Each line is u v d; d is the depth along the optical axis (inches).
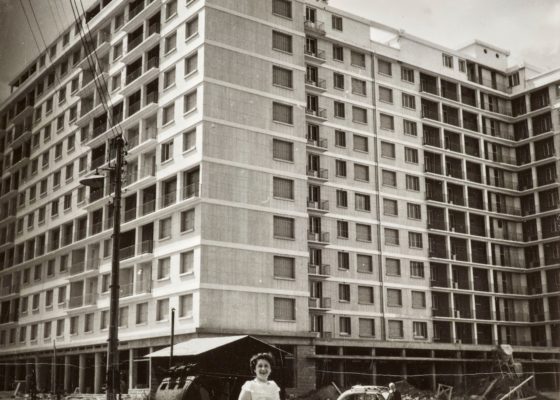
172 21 1881.2
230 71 1760.6
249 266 1672.0
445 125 2493.8
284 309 1707.7
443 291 2329.0
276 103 1828.2
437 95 2504.9
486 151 2640.3
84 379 2080.5
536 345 2524.6
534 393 1787.6
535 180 2635.3
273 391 286.2
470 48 2711.6
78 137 2314.2
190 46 1788.9
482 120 2667.3
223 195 1676.9
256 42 1825.8
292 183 1800.0
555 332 2482.8
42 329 2330.2
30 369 2354.8
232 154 1712.6
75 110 2370.8
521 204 2682.1
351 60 2308.1
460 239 2468.0
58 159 2426.2
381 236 2219.5
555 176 2591.0
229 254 1649.9
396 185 2310.5
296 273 1743.4
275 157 1790.1
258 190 1731.1
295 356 1696.6
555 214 2559.1
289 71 1878.7
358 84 2304.4
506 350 2158.0
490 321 2434.8
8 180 2768.2
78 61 2388.0
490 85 2723.9
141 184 1887.3
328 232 2094.0
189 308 1630.2
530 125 2682.1
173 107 1831.9
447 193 2475.4
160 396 979.3
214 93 1722.4
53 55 2500.0
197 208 1659.7
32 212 2549.2
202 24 1760.6
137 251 1871.3
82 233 2230.6
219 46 1759.4
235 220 1679.4
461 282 2436.0
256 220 1710.1
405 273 2251.5
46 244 2404.0
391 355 2066.9
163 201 1807.3
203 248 1619.1
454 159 2532.0
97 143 2171.5
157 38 1920.5
